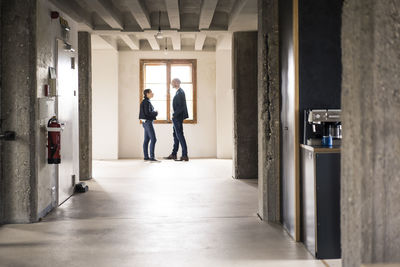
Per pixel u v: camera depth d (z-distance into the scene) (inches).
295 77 163.8
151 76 474.3
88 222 197.0
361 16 83.8
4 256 149.9
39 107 197.8
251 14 267.4
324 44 163.9
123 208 226.2
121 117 470.0
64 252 154.3
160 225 191.5
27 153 193.5
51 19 217.3
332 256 146.8
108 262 143.6
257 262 143.3
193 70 472.1
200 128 476.4
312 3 163.9
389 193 84.5
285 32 180.4
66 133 246.2
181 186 292.8
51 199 220.7
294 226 167.9
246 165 324.8
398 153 84.5
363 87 83.9
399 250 84.8
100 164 414.0
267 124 197.3
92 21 311.3
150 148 437.7
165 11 315.0
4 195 194.1
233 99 328.5
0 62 191.0
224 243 164.7
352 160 88.0
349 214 89.9
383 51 83.9
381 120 84.2
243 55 321.1
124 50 467.2
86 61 319.0
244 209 223.1
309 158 152.3
